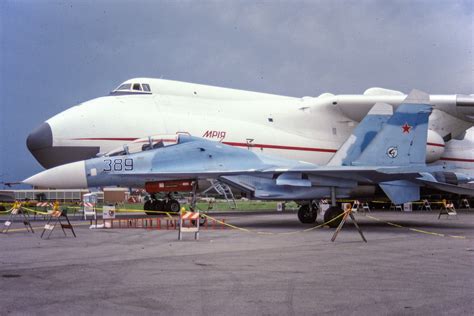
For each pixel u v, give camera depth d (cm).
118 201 3997
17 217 2447
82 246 1160
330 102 2870
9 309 581
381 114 1848
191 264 888
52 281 735
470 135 3394
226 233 1493
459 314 564
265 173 1670
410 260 941
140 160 1870
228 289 683
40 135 2398
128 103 2570
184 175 1753
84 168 1908
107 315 557
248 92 3005
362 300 625
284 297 639
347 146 1838
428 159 2878
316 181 1658
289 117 2855
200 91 2819
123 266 866
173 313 565
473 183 3108
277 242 1241
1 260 936
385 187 1703
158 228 1706
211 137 2552
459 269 843
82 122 2428
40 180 1912
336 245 1179
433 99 2812
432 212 2948
